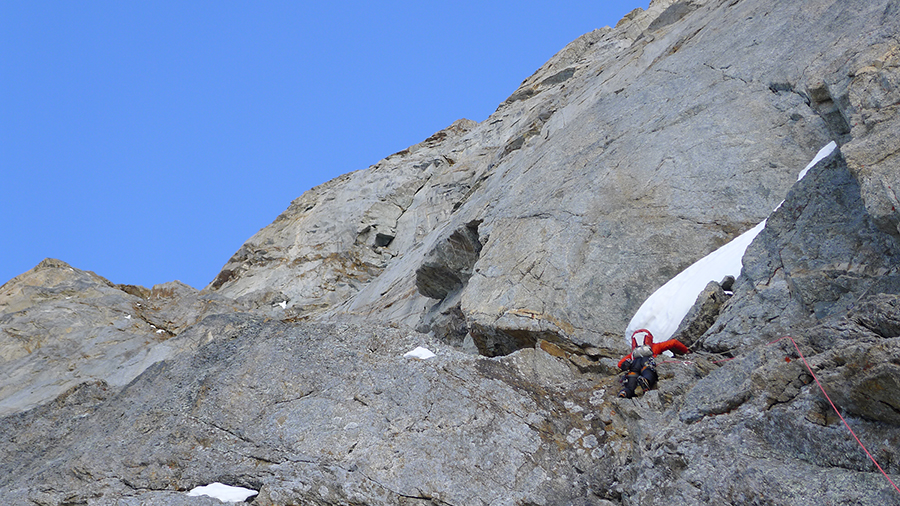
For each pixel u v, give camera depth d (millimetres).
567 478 8578
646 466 7902
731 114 14680
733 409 7902
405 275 24875
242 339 11422
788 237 10359
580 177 15617
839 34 13922
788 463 6977
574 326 12242
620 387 9750
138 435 9836
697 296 11477
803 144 13367
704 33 18016
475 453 8867
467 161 32500
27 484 9383
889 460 6367
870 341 7141
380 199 33625
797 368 7562
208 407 9945
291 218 36250
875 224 8328
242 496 8523
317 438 9164
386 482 8500
